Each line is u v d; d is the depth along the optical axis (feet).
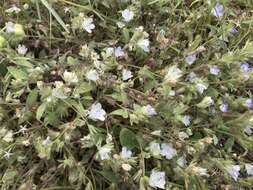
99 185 0.66
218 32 0.75
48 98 0.62
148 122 0.66
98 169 0.66
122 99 0.65
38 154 0.63
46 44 0.70
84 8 0.72
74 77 0.63
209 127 0.71
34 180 0.66
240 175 0.72
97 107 0.63
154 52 0.72
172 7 0.76
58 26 0.73
